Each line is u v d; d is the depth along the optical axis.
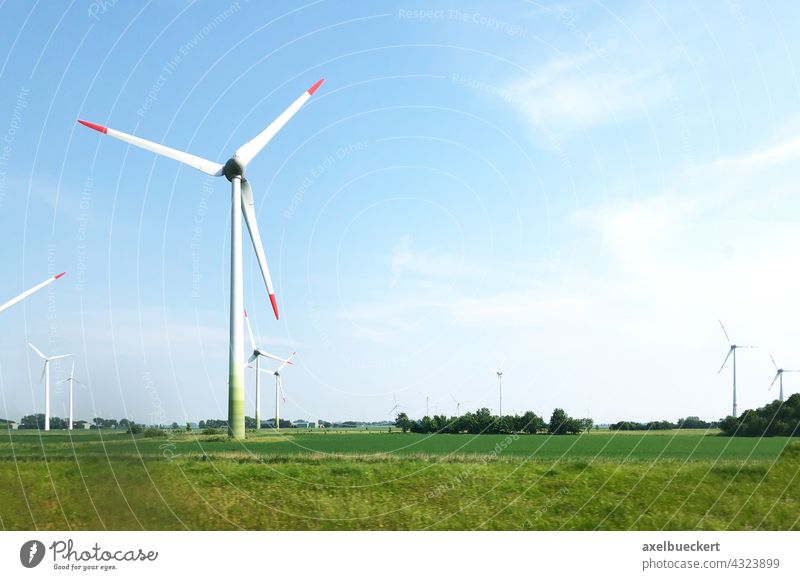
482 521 24.52
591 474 28.67
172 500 25.47
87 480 26.55
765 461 30.44
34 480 26.58
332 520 24.30
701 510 25.48
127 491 25.81
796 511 25.45
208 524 23.89
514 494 26.73
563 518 24.88
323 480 27.81
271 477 27.89
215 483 27.03
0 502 24.69
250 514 24.67
